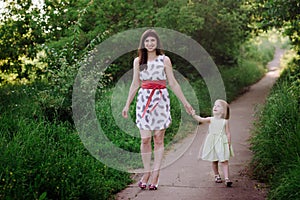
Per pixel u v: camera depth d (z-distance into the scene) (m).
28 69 9.60
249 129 8.70
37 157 4.73
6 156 4.53
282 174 4.90
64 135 6.40
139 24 11.38
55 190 4.34
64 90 7.75
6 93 8.38
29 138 5.29
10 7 10.05
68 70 8.05
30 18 9.85
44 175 4.41
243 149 7.14
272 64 27.64
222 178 5.66
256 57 25.72
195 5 12.50
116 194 5.17
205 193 5.07
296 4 9.26
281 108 6.22
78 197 4.46
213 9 13.02
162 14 11.41
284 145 5.41
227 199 4.83
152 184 5.28
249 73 18.78
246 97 14.33
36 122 6.57
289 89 7.07
